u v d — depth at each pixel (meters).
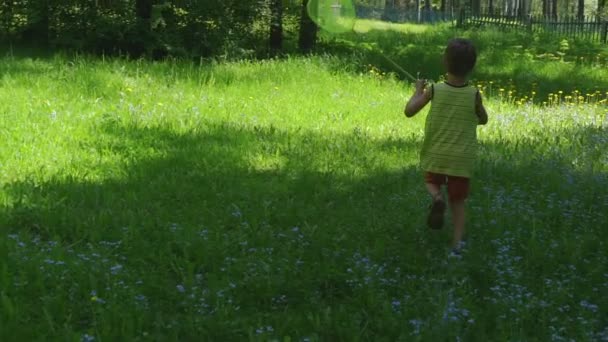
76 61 14.90
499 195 7.38
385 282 5.19
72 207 6.70
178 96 12.31
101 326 4.44
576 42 26.69
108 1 18.61
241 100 12.56
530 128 11.80
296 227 6.43
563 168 8.60
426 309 4.73
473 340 4.43
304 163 8.68
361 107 12.83
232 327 4.52
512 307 4.79
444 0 59.47
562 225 6.68
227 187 7.71
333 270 5.40
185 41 18.33
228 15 18.92
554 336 4.34
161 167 8.27
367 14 43.78
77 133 9.38
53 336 4.33
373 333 4.56
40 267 5.18
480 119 6.17
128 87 12.54
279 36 20.75
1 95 11.20
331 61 17.48
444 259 5.68
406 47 21.78
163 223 6.39
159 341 4.30
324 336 4.54
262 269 5.33
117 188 7.44
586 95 16.55
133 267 5.50
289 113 11.83
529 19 35.59
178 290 4.96
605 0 49.19
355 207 7.11
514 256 5.77
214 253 5.68
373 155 9.16
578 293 5.14
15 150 8.34
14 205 6.58
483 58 21.19
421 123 11.84
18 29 19.38
